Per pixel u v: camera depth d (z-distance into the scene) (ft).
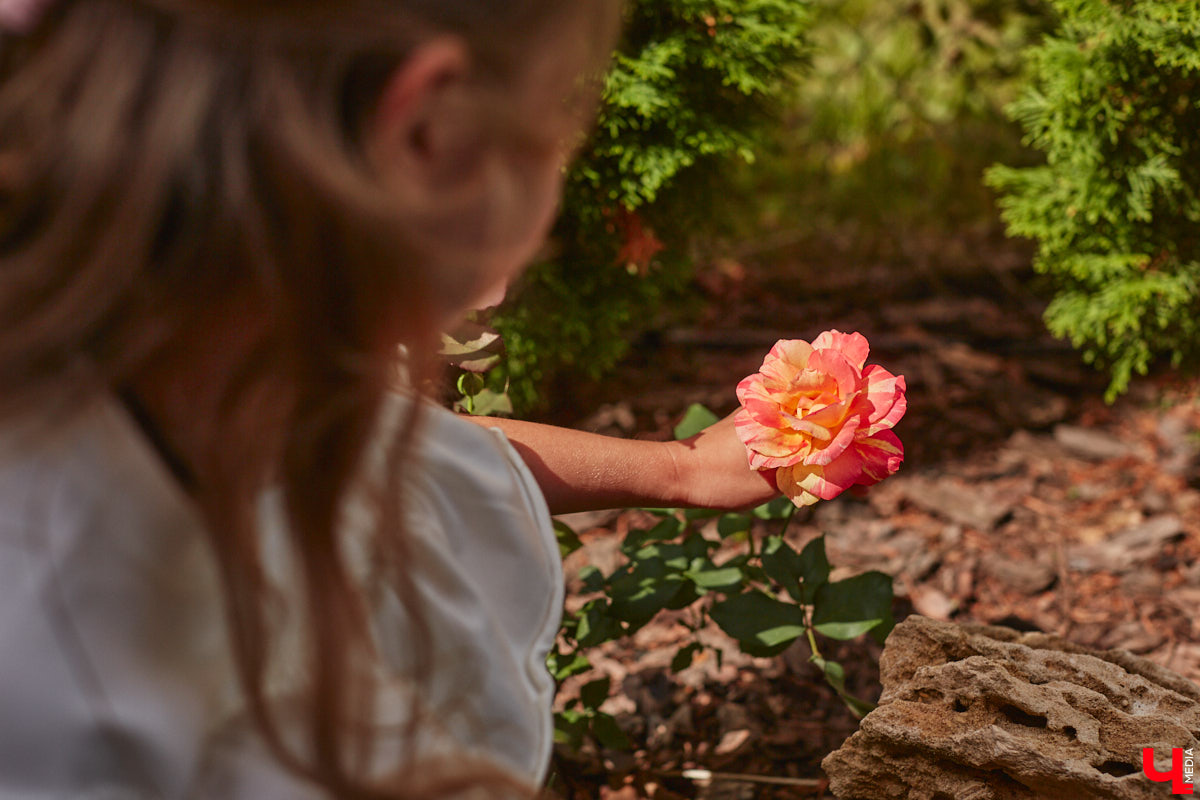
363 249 3.14
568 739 4.88
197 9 2.91
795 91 7.18
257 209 3.00
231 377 3.24
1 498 3.22
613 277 6.33
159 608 3.25
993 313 8.61
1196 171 5.67
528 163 3.31
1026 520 6.27
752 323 8.52
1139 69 5.49
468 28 3.18
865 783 4.37
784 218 10.27
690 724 5.28
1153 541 6.03
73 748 3.19
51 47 3.01
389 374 3.41
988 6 9.30
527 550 3.67
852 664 5.47
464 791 3.35
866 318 8.55
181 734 3.24
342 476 3.26
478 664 3.52
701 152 5.89
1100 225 5.88
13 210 3.05
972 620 5.71
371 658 3.33
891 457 4.08
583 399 7.52
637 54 5.80
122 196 2.92
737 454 4.20
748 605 4.67
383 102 3.12
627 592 4.77
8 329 3.00
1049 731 4.20
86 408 3.16
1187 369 6.25
